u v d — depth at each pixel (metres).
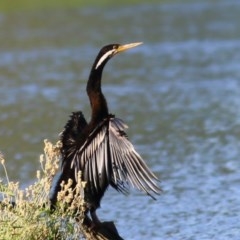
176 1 44.94
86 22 38.16
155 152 16.78
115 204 13.41
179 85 24.59
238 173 15.05
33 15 40.12
